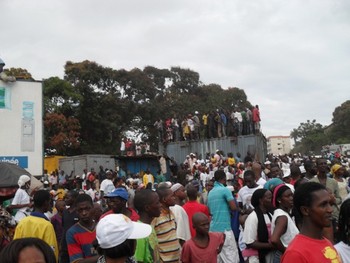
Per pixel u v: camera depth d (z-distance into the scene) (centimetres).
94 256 462
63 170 2833
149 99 4912
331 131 8662
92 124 4203
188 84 5512
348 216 351
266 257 529
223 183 795
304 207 308
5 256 197
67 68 4297
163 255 528
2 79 2114
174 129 3194
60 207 786
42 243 205
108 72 4425
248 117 2883
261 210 544
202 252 529
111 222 309
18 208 859
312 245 299
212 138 2986
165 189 559
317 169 779
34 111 2180
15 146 2116
